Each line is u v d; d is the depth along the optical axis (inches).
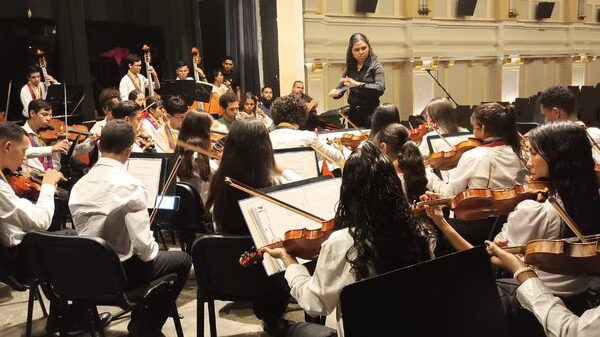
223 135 175.5
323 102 320.5
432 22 371.9
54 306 102.5
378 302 46.7
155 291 91.6
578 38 491.8
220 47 334.0
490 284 51.7
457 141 133.0
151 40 315.6
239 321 113.4
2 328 114.0
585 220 64.3
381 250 54.3
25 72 274.8
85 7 294.4
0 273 98.5
